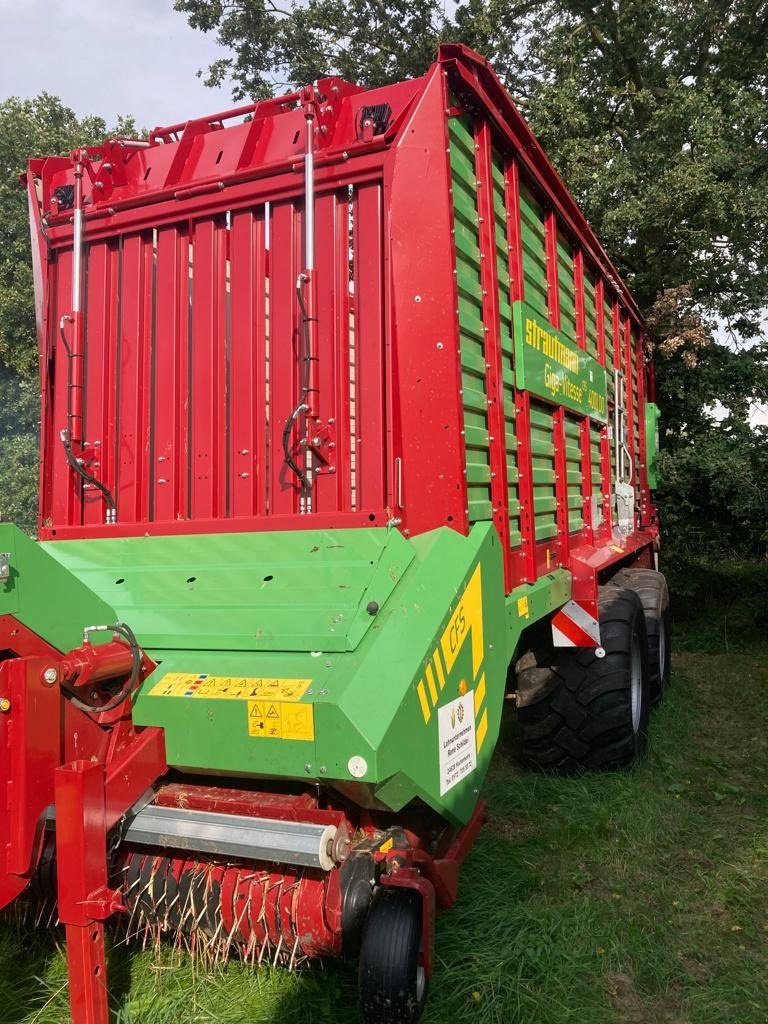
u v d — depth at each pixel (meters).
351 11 13.26
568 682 4.05
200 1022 2.24
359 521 2.76
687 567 9.83
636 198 9.27
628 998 2.53
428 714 2.15
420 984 2.08
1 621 1.92
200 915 2.20
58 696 1.97
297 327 2.96
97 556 3.01
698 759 4.79
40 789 1.92
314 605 2.37
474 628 2.50
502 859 3.30
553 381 3.95
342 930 2.06
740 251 10.01
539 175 3.80
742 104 9.46
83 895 1.86
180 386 3.18
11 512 10.20
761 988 2.58
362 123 2.84
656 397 10.37
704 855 3.51
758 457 8.73
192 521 3.07
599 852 3.42
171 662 2.29
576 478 4.57
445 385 2.65
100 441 3.31
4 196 12.80
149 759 2.11
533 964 2.59
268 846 1.98
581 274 4.80
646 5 11.01
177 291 3.21
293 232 2.98
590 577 3.97
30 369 11.73
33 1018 2.26
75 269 3.29
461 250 2.81
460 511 2.62
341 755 1.93
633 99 10.68
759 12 11.27
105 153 3.36
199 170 3.21
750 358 10.24
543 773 4.20
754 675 7.03
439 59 2.76
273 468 2.98
